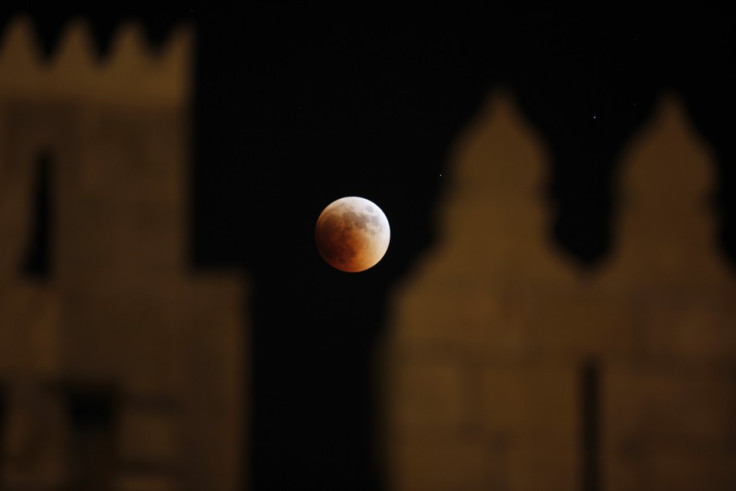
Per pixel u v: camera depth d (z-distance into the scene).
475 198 12.35
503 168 12.39
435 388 12.16
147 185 12.48
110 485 12.26
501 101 12.44
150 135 12.51
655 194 12.46
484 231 12.33
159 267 12.39
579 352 12.27
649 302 12.37
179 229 12.40
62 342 12.39
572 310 12.30
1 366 12.39
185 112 12.51
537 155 12.41
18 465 12.30
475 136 12.40
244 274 12.30
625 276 12.38
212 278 12.32
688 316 12.38
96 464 12.29
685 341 12.35
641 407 12.28
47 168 12.57
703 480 12.23
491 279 12.29
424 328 12.20
